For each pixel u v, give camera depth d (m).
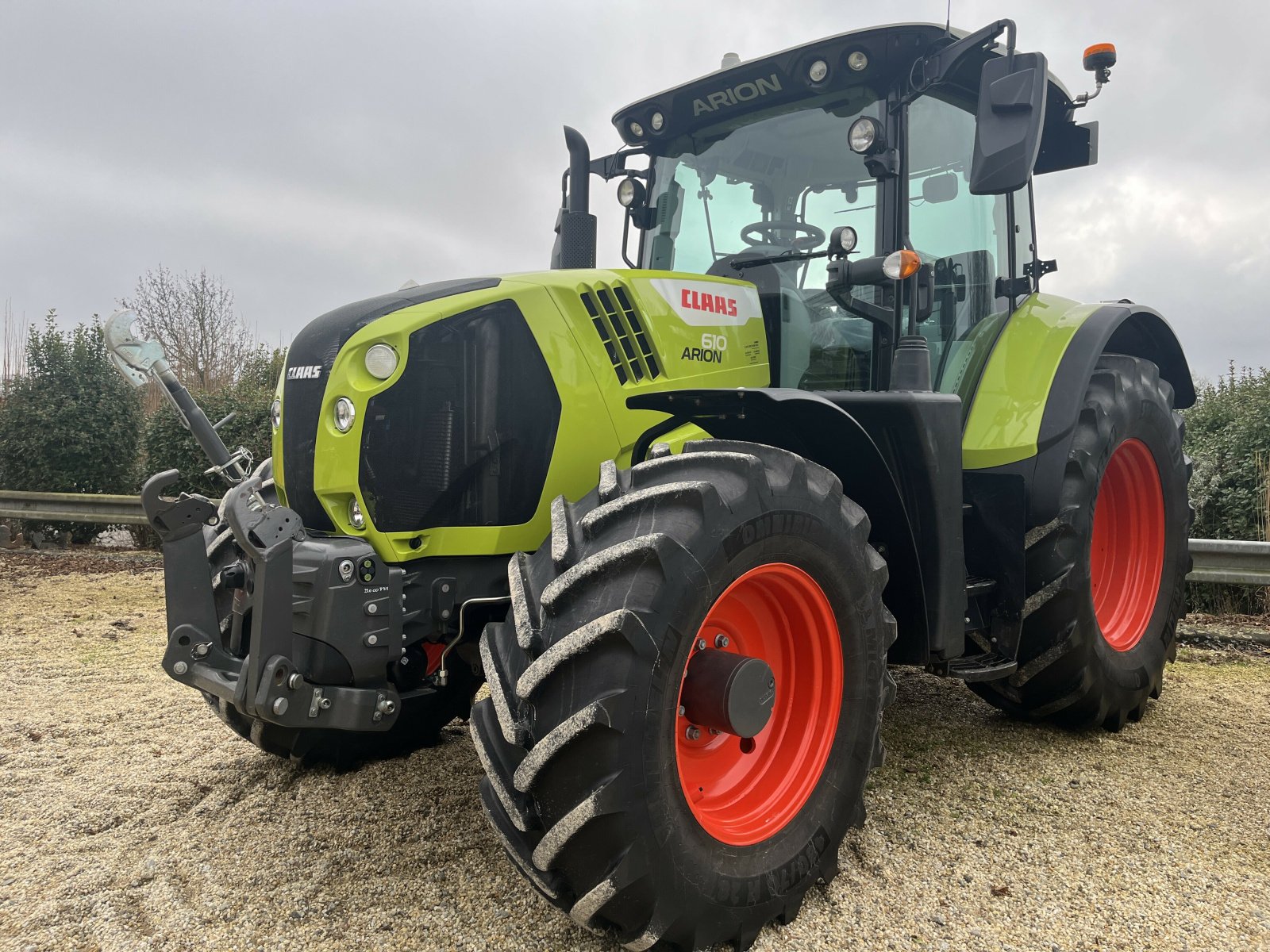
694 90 3.07
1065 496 2.94
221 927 1.93
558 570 1.83
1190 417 6.63
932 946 1.90
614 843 1.64
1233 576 4.85
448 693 2.90
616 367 2.44
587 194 3.23
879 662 2.18
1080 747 3.12
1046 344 3.19
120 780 2.73
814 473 2.11
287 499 2.36
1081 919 2.00
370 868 2.18
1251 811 2.56
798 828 2.00
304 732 2.65
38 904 2.02
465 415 2.26
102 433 8.47
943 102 3.08
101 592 6.09
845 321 2.85
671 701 1.72
